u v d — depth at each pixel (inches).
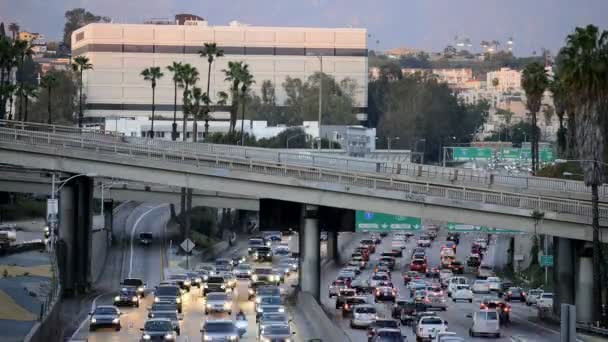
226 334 5054.1
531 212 6929.1
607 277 7623.0
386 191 7283.5
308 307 6491.1
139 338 5324.8
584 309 6840.6
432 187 7204.7
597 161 6530.5
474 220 7126.0
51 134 7706.7
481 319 5851.4
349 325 6358.3
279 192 7500.0
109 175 7711.6
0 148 7721.5
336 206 7421.3
